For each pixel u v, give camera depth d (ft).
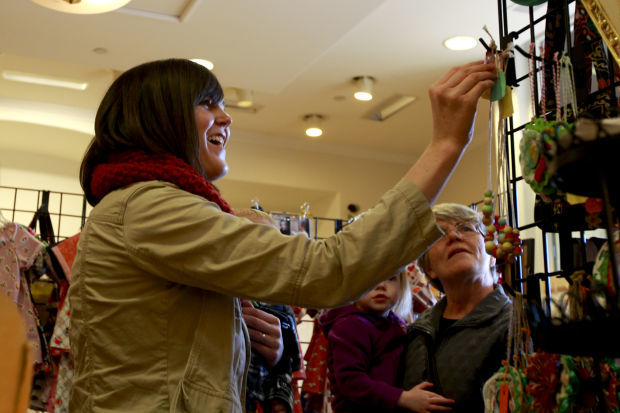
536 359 3.69
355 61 16.53
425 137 21.56
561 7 4.11
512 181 4.22
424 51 15.92
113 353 3.50
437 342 5.86
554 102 4.07
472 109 3.55
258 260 3.39
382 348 6.27
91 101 18.58
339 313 6.78
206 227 3.48
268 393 5.93
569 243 3.92
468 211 6.13
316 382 8.46
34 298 11.53
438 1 13.76
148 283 3.57
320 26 12.60
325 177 22.20
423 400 5.43
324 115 19.95
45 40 13.37
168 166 3.80
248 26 12.65
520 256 4.24
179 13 12.49
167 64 4.15
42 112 18.69
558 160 2.60
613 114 3.53
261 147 21.65
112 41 13.38
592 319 2.61
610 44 3.70
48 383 10.89
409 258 3.36
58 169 20.56
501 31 4.34
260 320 5.30
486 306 5.70
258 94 18.56
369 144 22.21
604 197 2.55
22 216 19.90
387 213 3.38
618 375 3.57
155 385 3.43
